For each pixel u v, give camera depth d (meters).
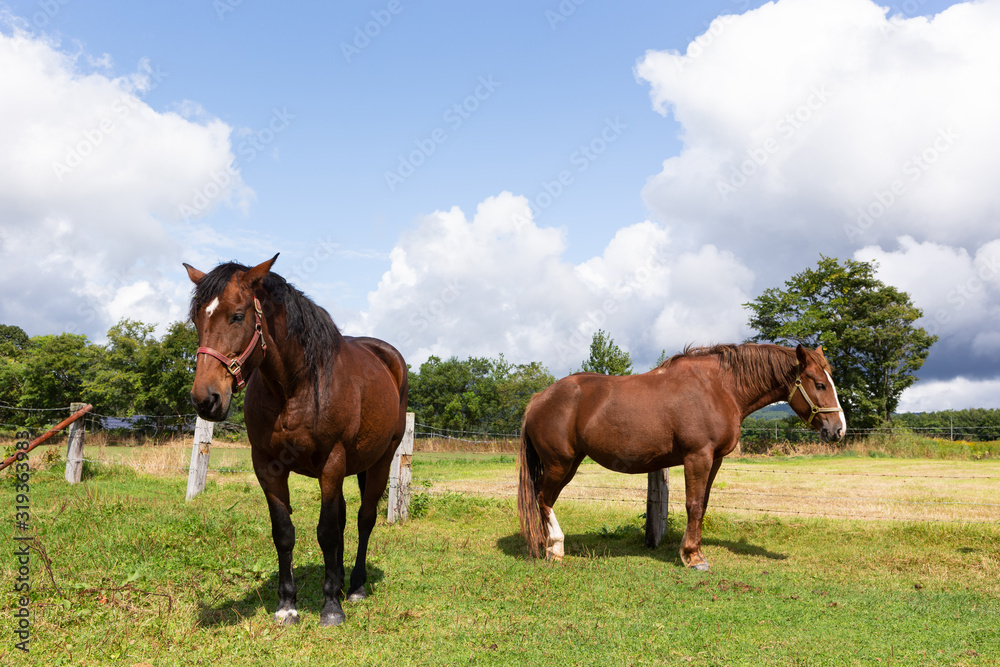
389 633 3.71
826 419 6.10
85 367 35.69
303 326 3.76
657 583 5.04
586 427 6.17
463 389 50.06
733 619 4.12
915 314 32.56
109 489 9.62
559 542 6.21
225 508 8.12
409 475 8.40
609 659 3.35
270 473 3.88
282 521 3.87
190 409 34.00
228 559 5.22
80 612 3.70
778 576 5.41
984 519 8.57
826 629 3.91
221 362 3.29
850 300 33.81
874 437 26.59
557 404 6.31
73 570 4.68
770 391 6.21
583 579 5.13
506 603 4.40
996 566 5.85
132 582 4.32
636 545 7.13
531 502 6.26
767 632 3.85
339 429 3.92
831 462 22.03
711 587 4.96
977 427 28.81
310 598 4.41
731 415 5.98
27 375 34.81
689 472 5.90
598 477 15.05
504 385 49.12
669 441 5.97
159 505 7.96
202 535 6.16
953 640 3.71
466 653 3.38
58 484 10.12
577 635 3.72
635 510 9.35
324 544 3.89
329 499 3.92
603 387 6.24
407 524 8.12
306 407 3.76
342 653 3.33
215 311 3.32
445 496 9.52
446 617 4.02
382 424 4.41
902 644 3.64
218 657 3.21
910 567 5.93
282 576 3.88
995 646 3.62
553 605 4.36
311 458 3.92
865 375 33.78
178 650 3.26
